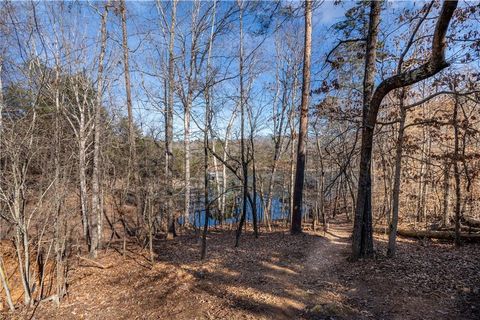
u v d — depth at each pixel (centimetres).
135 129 1130
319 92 962
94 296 665
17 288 671
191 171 1738
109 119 1113
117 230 1286
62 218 692
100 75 942
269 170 1948
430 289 614
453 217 1346
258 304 575
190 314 557
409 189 1695
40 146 668
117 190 1227
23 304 626
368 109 764
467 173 961
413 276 677
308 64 1158
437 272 705
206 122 1000
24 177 611
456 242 978
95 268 826
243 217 996
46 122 749
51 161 668
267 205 1748
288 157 2147
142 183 1101
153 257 907
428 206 1563
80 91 1053
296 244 1024
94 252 902
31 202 721
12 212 599
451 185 1316
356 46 961
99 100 938
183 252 957
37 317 580
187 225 1501
